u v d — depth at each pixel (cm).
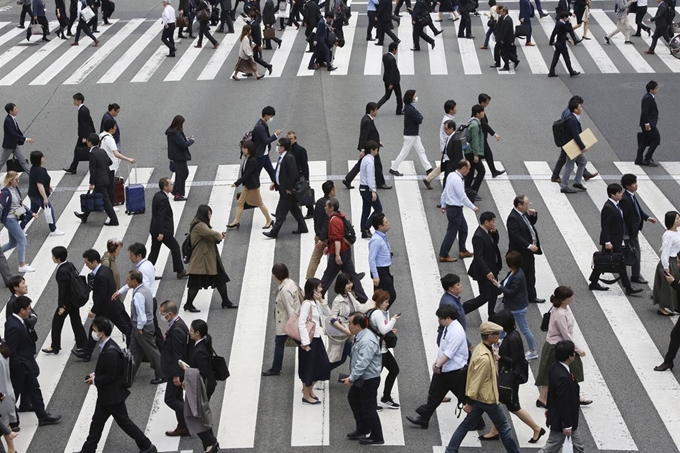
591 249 3309
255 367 2659
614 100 4744
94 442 2264
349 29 6212
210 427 2255
